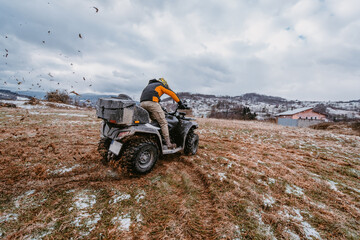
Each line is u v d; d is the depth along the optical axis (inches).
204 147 188.2
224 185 96.0
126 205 74.7
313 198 91.0
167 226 63.4
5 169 99.3
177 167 124.0
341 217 75.7
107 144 116.8
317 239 61.9
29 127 234.2
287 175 117.2
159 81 129.5
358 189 105.3
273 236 61.7
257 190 94.0
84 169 107.0
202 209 75.7
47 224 60.3
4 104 585.6
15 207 67.9
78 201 74.6
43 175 93.9
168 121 141.7
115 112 96.4
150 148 105.9
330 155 181.6
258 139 260.1
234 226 65.1
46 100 842.2
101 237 56.7
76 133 215.0
